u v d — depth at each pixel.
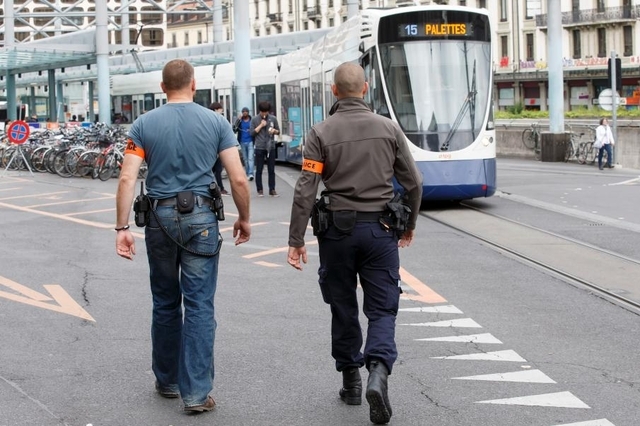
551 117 43.22
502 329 10.41
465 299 12.08
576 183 30.06
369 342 7.26
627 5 92.25
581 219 20.56
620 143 42.50
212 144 7.61
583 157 41.84
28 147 37.25
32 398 7.98
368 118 7.53
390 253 7.46
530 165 41.31
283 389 8.22
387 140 7.50
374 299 7.45
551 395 7.96
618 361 9.06
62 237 18.19
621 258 15.32
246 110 30.58
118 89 60.31
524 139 47.75
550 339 9.94
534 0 92.69
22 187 29.77
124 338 10.06
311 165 7.45
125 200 7.56
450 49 22.67
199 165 7.56
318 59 31.45
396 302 7.47
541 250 16.16
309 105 33.56
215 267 7.66
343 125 7.49
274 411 7.62
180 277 7.73
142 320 10.93
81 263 15.05
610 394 7.99
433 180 22.28
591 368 8.81
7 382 8.44
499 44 103.31
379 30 22.62
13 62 57.88
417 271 14.17
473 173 22.44
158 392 8.09
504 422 7.29
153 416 7.52
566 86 99.12
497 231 18.62
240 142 30.69
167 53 63.03
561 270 14.22
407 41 22.58
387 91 22.44
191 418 7.46
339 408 7.68
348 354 7.70
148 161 7.61
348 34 25.69
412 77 22.50
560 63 42.62
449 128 22.42
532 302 11.88
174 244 7.54
